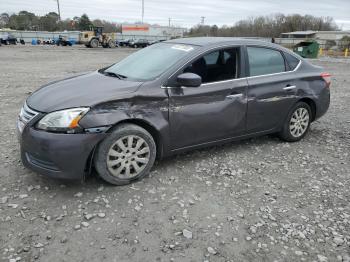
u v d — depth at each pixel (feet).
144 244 9.55
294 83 16.85
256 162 15.33
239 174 14.05
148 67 14.05
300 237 10.19
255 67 15.60
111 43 147.84
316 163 15.58
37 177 12.87
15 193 11.76
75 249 9.23
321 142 18.45
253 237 10.09
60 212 10.81
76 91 12.37
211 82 14.11
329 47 158.10
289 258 9.32
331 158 16.26
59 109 11.24
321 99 18.19
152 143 12.78
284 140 18.01
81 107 11.30
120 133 11.91
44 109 11.43
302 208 11.75
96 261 8.86
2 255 8.88
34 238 9.58
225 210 11.37
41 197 11.58
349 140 18.98
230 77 14.71
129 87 12.45
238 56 15.03
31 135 11.27
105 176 12.07
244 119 15.33
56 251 9.13
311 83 17.63
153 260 8.98
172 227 10.35
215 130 14.53
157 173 13.69
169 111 12.96
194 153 15.93
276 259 9.26
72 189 12.15
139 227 10.27
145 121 12.46
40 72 45.34
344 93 34.47
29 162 11.87
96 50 120.16
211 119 14.17
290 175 14.24
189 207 11.43
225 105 14.42
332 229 10.63
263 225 10.68
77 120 11.10
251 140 18.17
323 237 10.23
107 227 10.20
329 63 82.12
